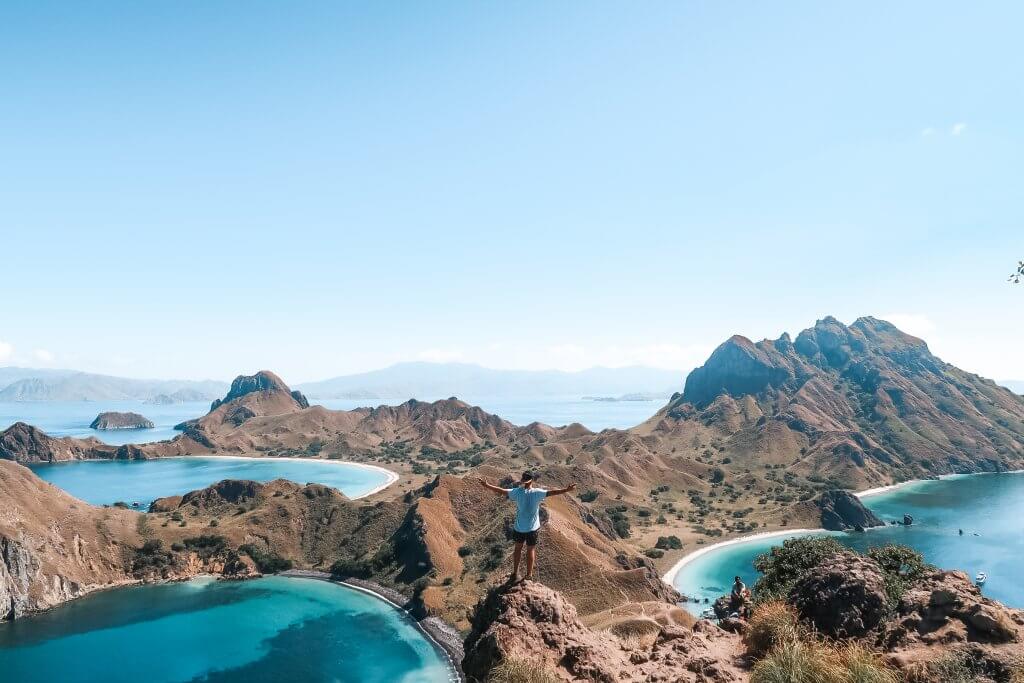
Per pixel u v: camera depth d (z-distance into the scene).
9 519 121.12
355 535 147.75
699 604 114.12
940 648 12.64
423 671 84.56
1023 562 141.50
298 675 83.69
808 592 15.90
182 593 121.25
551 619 13.39
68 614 110.06
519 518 14.37
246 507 163.00
